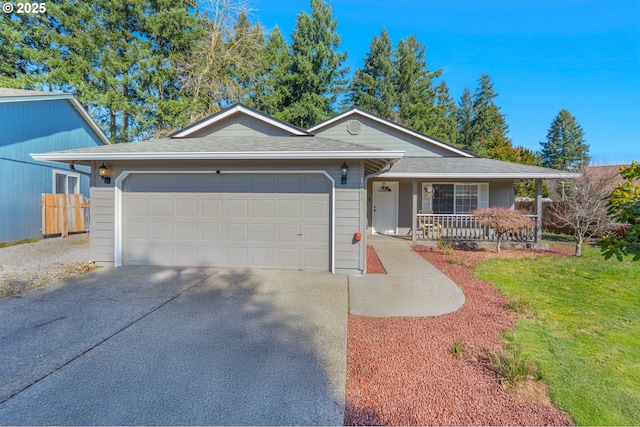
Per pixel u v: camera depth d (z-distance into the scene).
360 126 12.93
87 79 17.05
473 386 2.81
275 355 3.24
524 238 10.26
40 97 10.77
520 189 23.08
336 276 6.29
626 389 2.87
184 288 5.43
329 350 3.36
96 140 14.35
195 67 18.06
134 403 2.49
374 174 7.11
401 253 8.88
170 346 3.40
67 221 11.29
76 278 5.98
